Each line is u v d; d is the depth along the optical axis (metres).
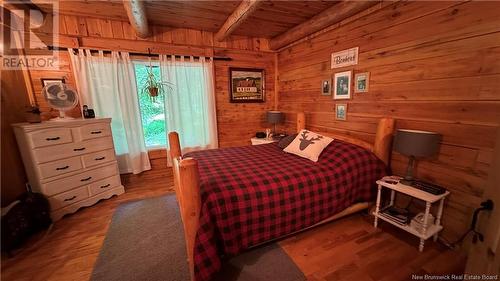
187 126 3.63
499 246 0.73
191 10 2.67
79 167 2.52
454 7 1.64
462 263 1.62
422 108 1.92
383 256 1.71
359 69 2.49
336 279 1.51
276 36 3.82
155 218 2.37
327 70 2.96
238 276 1.54
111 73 3.06
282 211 1.70
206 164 2.17
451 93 1.71
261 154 2.61
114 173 2.92
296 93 3.67
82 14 2.75
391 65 2.14
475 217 0.89
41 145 2.20
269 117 3.79
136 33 3.04
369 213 2.27
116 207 2.63
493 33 1.46
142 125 3.38
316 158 2.27
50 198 2.28
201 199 1.43
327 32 2.89
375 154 2.27
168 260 1.74
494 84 1.47
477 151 1.59
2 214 1.85
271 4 2.51
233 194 1.56
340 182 1.97
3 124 2.17
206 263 1.37
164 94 3.38
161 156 3.60
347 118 2.72
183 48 3.45
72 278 1.58
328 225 2.13
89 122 2.59
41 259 1.77
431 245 1.82
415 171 2.04
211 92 3.69
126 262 1.72
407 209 2.09
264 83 4.14
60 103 2.51
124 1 1.99
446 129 1.76
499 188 0.77
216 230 1.47
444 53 1.73
